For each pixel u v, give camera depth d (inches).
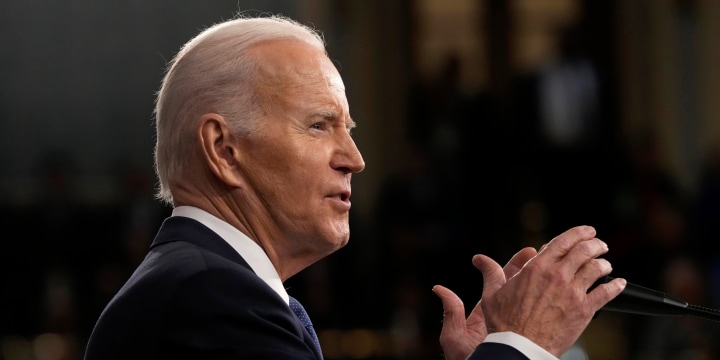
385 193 695.1
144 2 787.4
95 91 786.8
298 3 768.9
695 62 773.3
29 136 780.6
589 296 165.0
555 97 730.2
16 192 740.0
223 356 154.0
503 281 180.9
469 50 784.9
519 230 699.4
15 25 787.4
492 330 164.2
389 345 598.2
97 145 781.9
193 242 170.2
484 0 784.9
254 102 171.9
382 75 778.8
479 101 732.7
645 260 632.4
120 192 727.7
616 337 572.4
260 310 157.8
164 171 179.5
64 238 690.8
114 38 788.0
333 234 173.9
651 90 770.8
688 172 771.4
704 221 652.7
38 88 785.6
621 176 711.7
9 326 672.4
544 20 784.3
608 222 704.4
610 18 773.9
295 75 172.9
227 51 173.9
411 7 783.1
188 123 173.9
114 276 636.1
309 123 172.7
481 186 705.6
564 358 437.7
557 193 711.7
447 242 677.9
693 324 492.4
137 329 158.7
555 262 165.8
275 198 171.8
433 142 717.9
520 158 717.9
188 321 155.9
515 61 781.3
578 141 723.4
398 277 666.8
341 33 776.9
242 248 171.3
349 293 659.4
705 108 773.3
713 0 772.0
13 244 689.6
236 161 171.9
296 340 158.2
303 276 648.4
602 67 767.7
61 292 615.8
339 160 174.9
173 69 179.0
